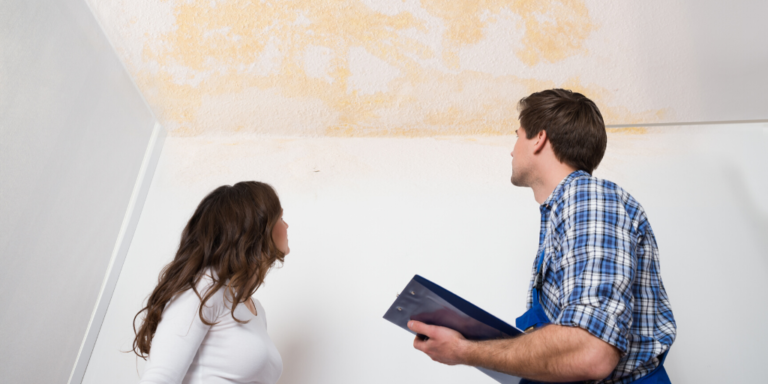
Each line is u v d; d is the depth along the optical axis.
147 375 0.97
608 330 0.78
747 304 1.70
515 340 0.88
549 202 1.01
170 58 1.98
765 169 2.02
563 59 2.02
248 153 2.19
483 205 1.96
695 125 2.21
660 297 0.94
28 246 1.44
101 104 1.81
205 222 1.20
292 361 1.64
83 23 1.71
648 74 2.03
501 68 2.05
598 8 1.85
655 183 2.01
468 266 1.81
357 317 1.71
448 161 2.13
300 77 2.05
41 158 1.49
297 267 1.82
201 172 2.11
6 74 1.34
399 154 2.18
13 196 1.38
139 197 2.01
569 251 0.87
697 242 1.84
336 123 2.22
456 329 0.99
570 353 0.79
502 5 1.86
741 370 1.59
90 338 1.70
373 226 1.91
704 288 1.74
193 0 1.79
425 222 1.92
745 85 1.93
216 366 1.08
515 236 1.87
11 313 1.37
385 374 1.62
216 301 1.10
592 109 1.08
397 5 1.84
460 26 1.91
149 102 2.14
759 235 1.85
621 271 0.83
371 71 2.04
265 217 1.22
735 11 1.64
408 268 1.81
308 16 1.86
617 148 2.17
